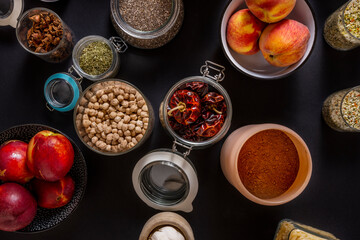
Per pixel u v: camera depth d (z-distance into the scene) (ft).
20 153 1.48
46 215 1.60
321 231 1.59
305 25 1.45
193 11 1.65
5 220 1.41
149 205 1.57
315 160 1.67
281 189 1.52
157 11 1.54
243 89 1.66
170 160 1.45
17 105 1.70
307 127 1.67
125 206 1.70
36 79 1.70
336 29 1.55
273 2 1.23
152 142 1.68
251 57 1.59
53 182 1.50
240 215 1.68
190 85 1.43
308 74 1.66
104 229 1.70
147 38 1.49
